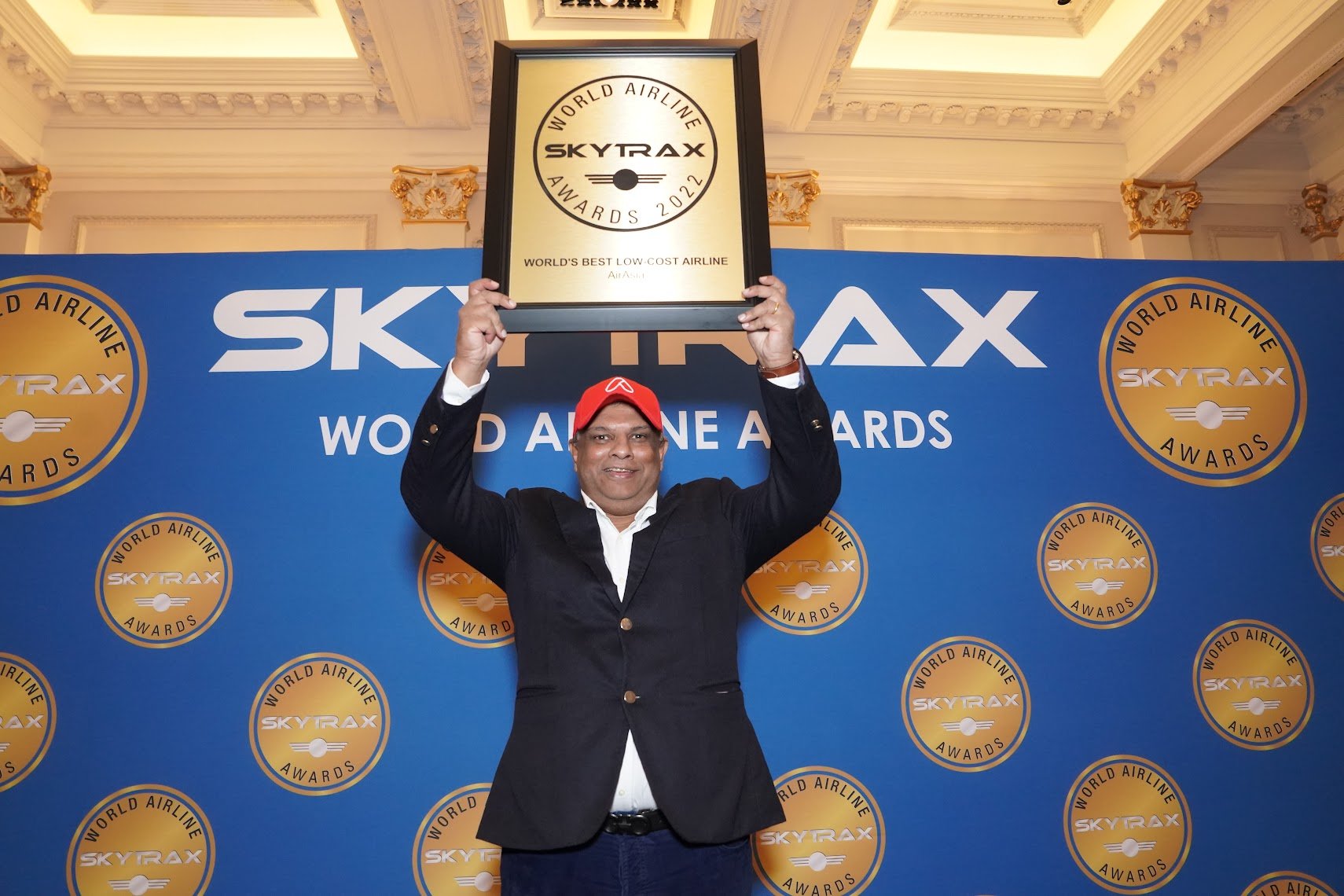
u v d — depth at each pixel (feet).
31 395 7.58
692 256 6.22
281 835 7.06
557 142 6.44
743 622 7.57
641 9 20.10
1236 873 7.45
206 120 21.29
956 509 7.88
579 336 7.93
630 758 5.04
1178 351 8.32
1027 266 8.39
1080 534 7.93
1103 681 7.69
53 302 7.73
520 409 7.78
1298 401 8.31
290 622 7.35
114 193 21.07
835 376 8.02
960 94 21.81
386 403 7.75
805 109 21.29
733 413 7.91
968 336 8.21
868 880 7.25
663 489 7.71
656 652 5.16
